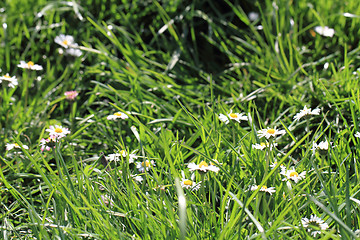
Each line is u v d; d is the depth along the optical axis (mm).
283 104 1215
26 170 1104
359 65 1266
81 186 1011
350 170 1061
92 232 973
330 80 1220
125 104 1229
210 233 954
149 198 1000
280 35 1296
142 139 1106
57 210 999
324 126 1162
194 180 1049
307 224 935
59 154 1019
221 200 1000
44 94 1261
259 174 1024
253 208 972
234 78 1309
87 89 1298
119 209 989
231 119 1039
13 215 1056
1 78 1130
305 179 997
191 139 1121
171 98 1249
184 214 896
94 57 1345
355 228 967
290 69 1262
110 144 1166
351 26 1340
